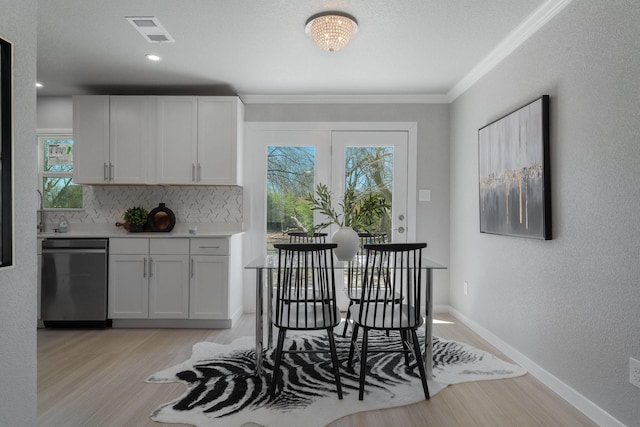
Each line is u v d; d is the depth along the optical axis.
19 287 1.42
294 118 4.05
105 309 3.43
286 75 3.44
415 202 4.01
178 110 3.69
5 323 1.36
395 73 3.38
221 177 3.71
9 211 1.34
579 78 2.01
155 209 3.79
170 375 2.43
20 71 1.43
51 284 3.41
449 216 4.01
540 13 2.30
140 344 3.04
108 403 2.07
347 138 4.05
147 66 3.24
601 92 1.85
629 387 1.69
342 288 4.00
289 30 2.60
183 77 3.50
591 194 1.92
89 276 3.43
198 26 2.54
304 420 1.90
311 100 4.03
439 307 4.02
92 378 2.39
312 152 4.07
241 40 2.75
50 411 1.99
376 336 3.19
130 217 3.69
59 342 3.09
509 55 2.75
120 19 2.45
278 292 2.16
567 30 2.11
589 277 1.94
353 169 4.07
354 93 3.94
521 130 2.51
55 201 4.06
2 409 1.35
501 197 2.79
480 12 2.34
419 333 3.30
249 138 4.05
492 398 2.14
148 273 3.45
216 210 4.05
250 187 4.05
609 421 1.80
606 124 1.82
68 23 2.50
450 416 1.95
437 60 3.08
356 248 2.70
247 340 3.12
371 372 2.47
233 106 3.71
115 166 3.67
